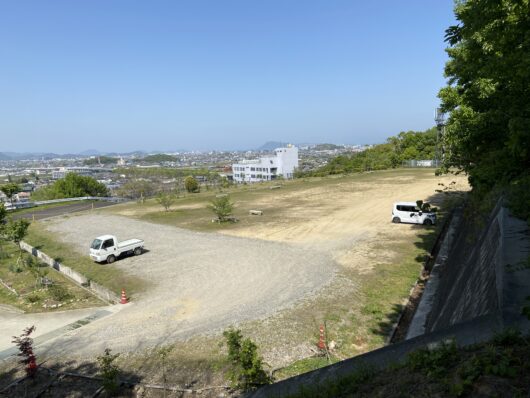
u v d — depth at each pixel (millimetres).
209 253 20859
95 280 17594
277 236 23750
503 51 5602
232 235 24781
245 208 34531
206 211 34562
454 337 3814
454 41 5926
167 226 29125
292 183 53125
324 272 16484
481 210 9570
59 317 13891
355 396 3568
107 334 12078
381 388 3510
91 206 44031
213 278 16812
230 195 44250
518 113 6156
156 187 64812
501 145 8602
